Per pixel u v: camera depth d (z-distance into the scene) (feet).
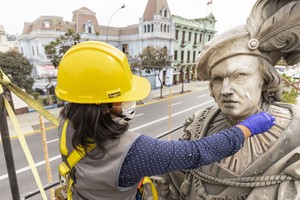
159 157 3.46
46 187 9.40
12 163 5.25
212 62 5.21
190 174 6.11
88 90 3.74
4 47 76.28
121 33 97.71
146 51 70.18
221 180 5.21
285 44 4.82
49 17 80.02
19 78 53.01
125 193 3.79
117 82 3.84
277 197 4.49
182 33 94.99
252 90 4.98
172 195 7.05
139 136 3.64
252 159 4.98
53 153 31.30
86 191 3.84
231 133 3.80
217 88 5.39
